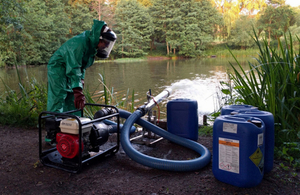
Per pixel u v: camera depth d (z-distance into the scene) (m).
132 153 2.82
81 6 56.22
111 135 4.11
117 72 25.78
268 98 3.55
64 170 2.68
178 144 3.54
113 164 2.92
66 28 48.09
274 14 64.62
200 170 2.71
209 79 18.44
